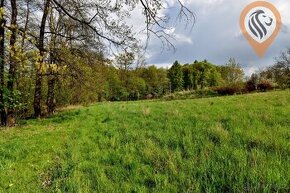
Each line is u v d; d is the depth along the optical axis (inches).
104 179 281.7
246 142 355.9
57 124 685.3
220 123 478.9
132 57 571.8
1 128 664.4
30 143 459.2
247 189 224.4
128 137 454.0
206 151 330.6
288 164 266.1
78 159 361.4
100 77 1023.0
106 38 569.3
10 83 722.8
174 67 5024.6
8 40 638.5
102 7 546.3
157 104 944.9
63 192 258.5
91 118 734.5
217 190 235.5
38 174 317.7
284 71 2256.4
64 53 728.3
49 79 925.8
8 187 284.7
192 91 1873.8
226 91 1723.7
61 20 787.4
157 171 290.5
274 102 711.7
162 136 430.0
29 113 1067.9
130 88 3344.0
